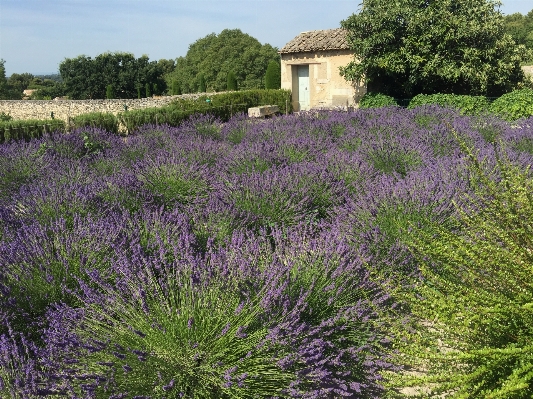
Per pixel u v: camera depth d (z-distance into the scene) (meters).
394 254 3.92
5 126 11.08
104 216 4.66
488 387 2.29
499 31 16.95
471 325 2.50
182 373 2.60
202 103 16.59
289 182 5.37
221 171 6.32
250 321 2.81
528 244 2.50
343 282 3.40
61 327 2.83
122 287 3.14
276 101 19.52
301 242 3.93
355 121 10.17
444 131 7.98
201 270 3.26
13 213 4.66
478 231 2.87
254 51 56.25
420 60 16.23
